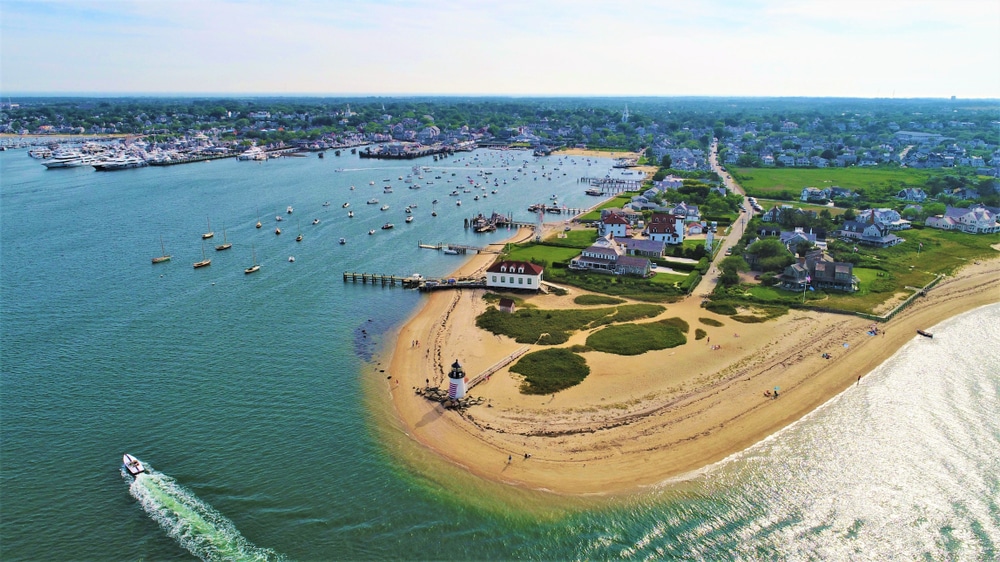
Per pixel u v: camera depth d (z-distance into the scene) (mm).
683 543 56750
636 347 95125
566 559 54906
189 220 188875
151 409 76875
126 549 54656
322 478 64500
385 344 98562
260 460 67062
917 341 99500
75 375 85438
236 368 88625
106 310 111375
